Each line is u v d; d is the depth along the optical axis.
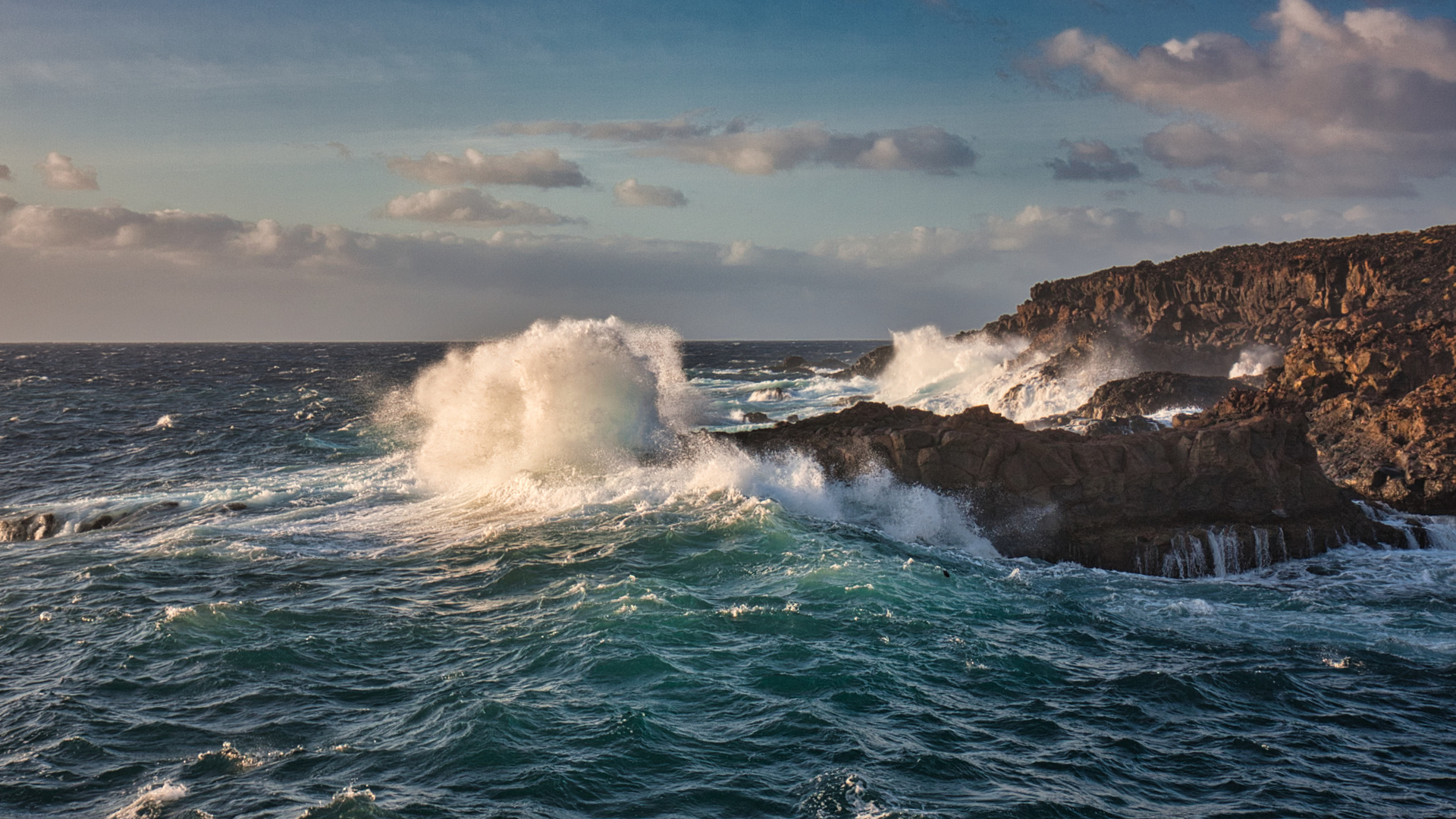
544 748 10.52
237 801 9.55
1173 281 65.81
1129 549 20.11
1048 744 11.02
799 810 9.35
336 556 19.34
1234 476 21.12
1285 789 10.12
